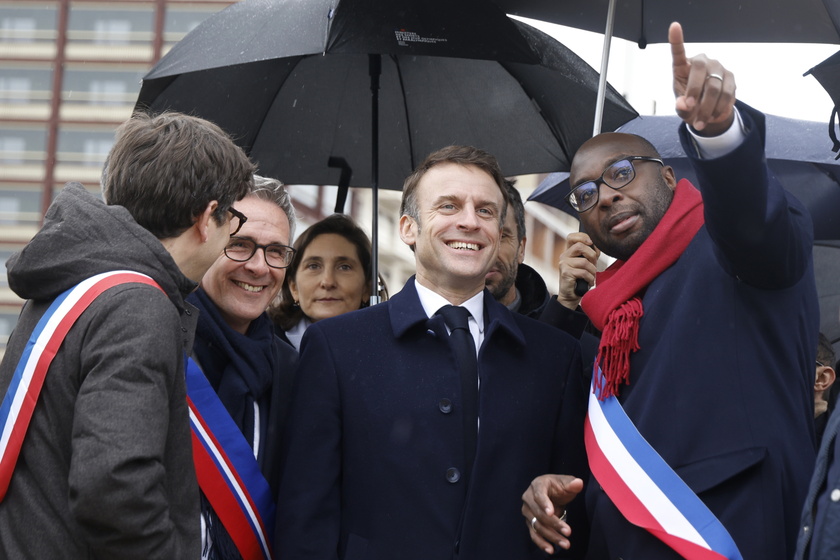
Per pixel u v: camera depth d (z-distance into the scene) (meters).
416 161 4.89
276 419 3.59
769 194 2.95
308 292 4.66
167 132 2.99
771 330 3.11
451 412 3.33
